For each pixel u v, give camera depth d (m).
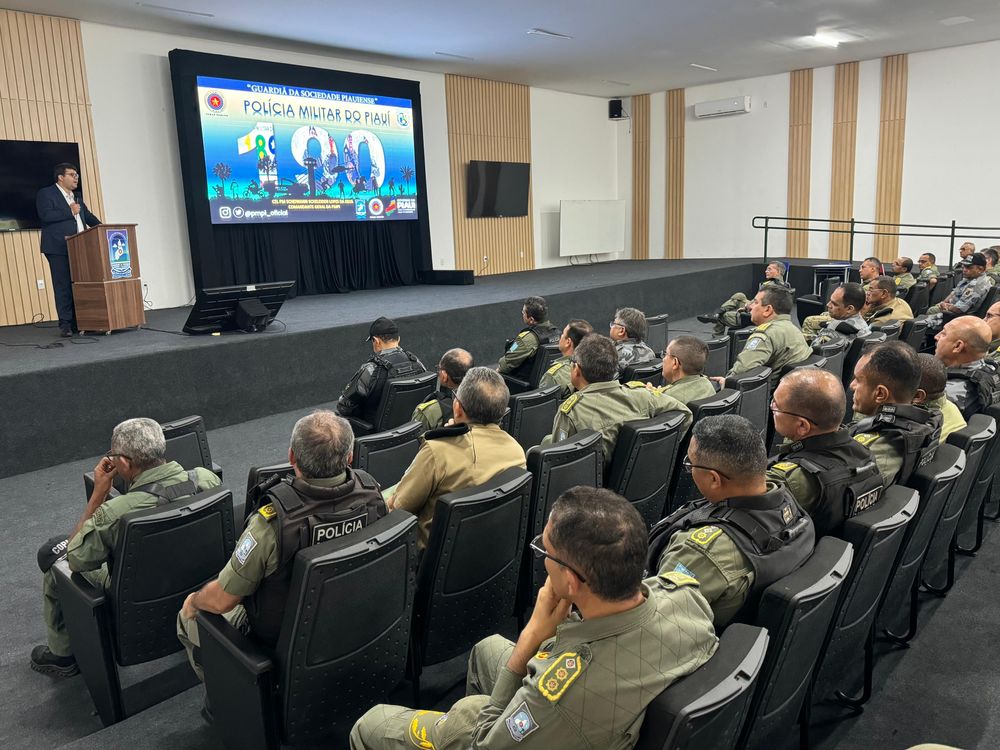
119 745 1.95
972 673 2.16
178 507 2.05
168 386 5.54
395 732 1.43
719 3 8.59
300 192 9.61
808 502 1.78
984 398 2.84
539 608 1.26
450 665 2.34
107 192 8.28
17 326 7.35
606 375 2.76
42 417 4.91
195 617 1.84
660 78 13.02
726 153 13.87
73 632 2.20
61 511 4.12
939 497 2.04
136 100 8.44
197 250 8.75
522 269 13.57
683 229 14.59
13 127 7.54
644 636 1.10
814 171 12.95
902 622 2.46
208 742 1.96
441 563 1.94
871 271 7.16
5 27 7.43
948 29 10.08
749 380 3.47
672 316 10.77
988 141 11.20
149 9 7.67
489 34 9.47
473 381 2.29
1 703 2.33
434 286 10.84
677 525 1.62
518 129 13.21
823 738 1.90
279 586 1.66
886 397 2.27
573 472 2.39
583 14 8.78
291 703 1.64
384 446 3.02
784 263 11.40
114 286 6.21
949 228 11.70
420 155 11.07
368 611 1.69
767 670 1.38
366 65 10.76
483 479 2.20
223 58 8.67
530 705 1.10
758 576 1.44
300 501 1.66
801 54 11.50
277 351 6.20
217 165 8.76
